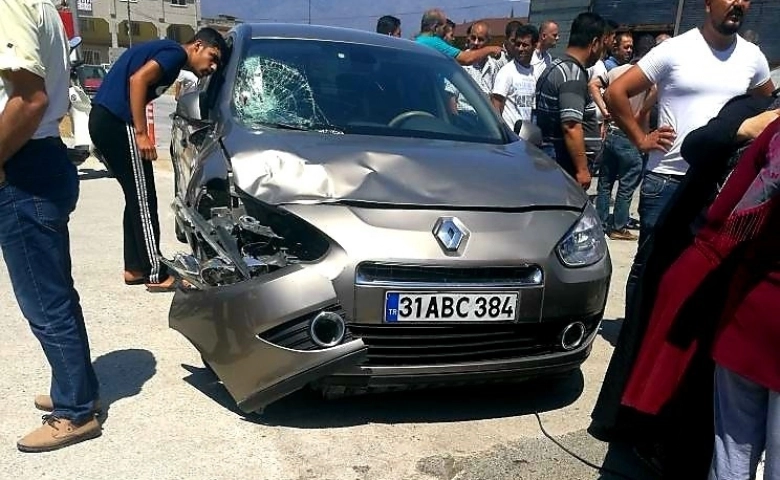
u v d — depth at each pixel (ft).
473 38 23.03
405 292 8.26
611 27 21.01
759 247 5.61
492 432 9.29
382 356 8.45
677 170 10.88
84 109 25.89
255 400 8.41
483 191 9.27
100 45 208.33
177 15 216.54
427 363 8.63
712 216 6.40
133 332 11.94
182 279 9.22
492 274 8.62
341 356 8.14
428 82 12.81
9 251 7.76
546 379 10.30
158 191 24.89
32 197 7.56
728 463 6.22
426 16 23.13
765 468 5.86
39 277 7.88
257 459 8.31
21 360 10.59
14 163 7.41
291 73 12.07
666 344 6.69
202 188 10.05
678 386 6.93
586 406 10.21
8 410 9.15
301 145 9.87
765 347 5.55
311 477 8.03
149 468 8.05
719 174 6.96
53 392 8.41
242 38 12.96
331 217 8.45
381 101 11.96
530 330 9.09
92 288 14.10
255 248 8.69
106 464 8.09
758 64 10.70
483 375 8.87
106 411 9.26
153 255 13.96
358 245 8.26
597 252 9.57
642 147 10.99
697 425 7.30
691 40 10.65
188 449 8.45
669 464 7.64
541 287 8.79
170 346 11.43
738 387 6.00
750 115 6.64
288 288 8.14
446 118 12.07
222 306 8.44
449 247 8.41
